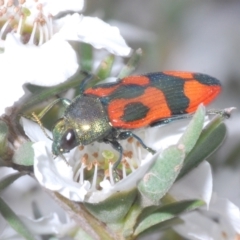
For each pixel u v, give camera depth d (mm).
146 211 83
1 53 86
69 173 83
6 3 91
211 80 88
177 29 144
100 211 83
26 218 93
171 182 79
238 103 141
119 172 87
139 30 116
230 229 89
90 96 87
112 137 86
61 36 87
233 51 148
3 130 83
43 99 86
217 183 113
